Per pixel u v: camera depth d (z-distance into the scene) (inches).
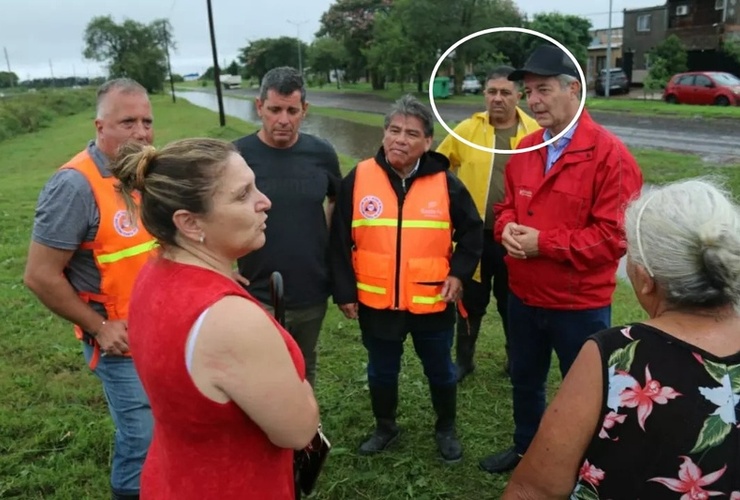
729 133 642.8
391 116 120.0
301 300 127.2
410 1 1450.5
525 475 61.0
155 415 64.0
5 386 167.8
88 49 2610.7
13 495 123.6
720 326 56.5
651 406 54.0
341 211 128.2
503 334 197.6
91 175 93.9
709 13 1390.3
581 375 57.4
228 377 57.4
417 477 127.8
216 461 61.6
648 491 54.4
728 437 52.7
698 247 54.9
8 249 310.3
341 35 2380.7
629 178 105.7
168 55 2677.2
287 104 122.6
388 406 134.6
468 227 126.9
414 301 122.5
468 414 150.9
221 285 59.8
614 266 113.0
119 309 97.0
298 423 61.4
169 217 61.4
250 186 63.6
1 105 1173.7
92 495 123.3
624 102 1024.9
